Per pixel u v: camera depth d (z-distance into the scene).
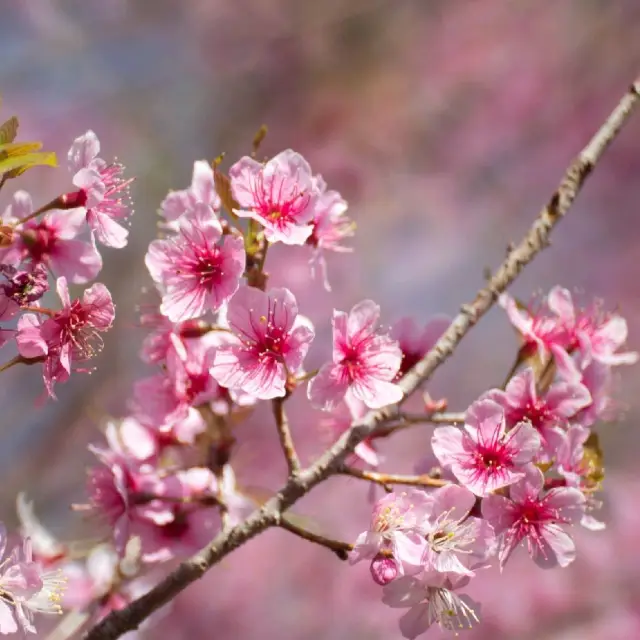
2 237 0.99
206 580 1.89
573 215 2.29
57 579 1.03
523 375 1.01
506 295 1.03
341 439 1.01
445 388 2.05
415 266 2.30
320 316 2.09
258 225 1.01
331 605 1.85
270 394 1.00
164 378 1.04
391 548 0.99
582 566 1.72
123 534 1.04
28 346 0.99
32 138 2.26
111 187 1.02
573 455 1.01
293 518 1.05
